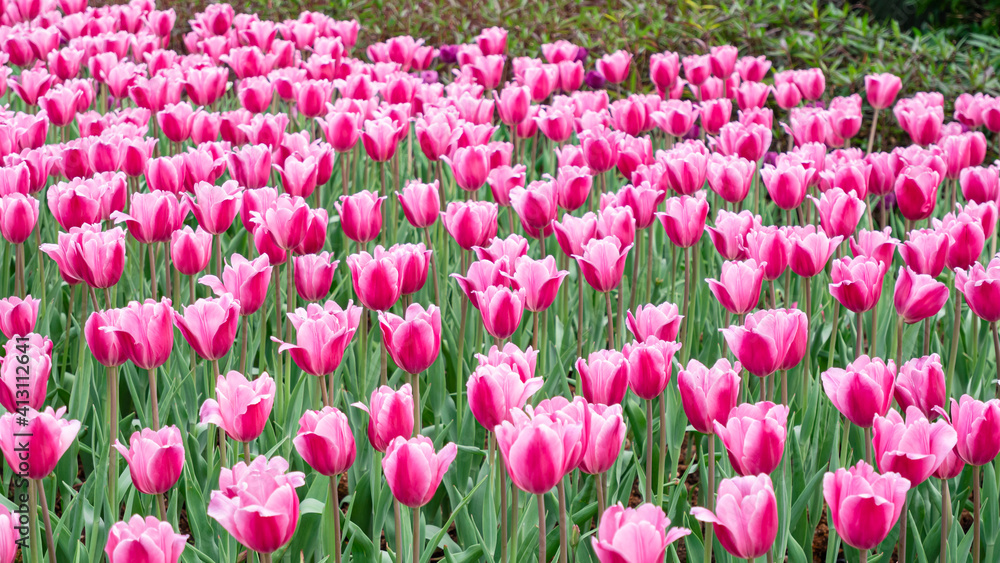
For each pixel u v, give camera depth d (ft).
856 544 5.16
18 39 17.04
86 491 8.23
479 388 5.93
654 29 25.20
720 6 27.07
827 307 11.93
